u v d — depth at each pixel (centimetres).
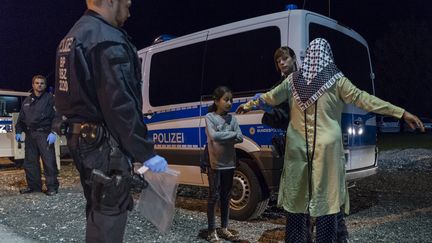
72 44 218
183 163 604
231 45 558
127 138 211
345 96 317
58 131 235
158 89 645
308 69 324
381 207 612
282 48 394
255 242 442
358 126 557
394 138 2320
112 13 229
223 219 450
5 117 1132
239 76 542
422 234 458
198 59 597
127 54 218
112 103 208
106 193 217
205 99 580
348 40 583
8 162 1359
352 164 542
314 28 510
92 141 221
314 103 317
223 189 445
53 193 731
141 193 238
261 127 510
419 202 645
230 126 447
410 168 1037
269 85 512
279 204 339
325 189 312
